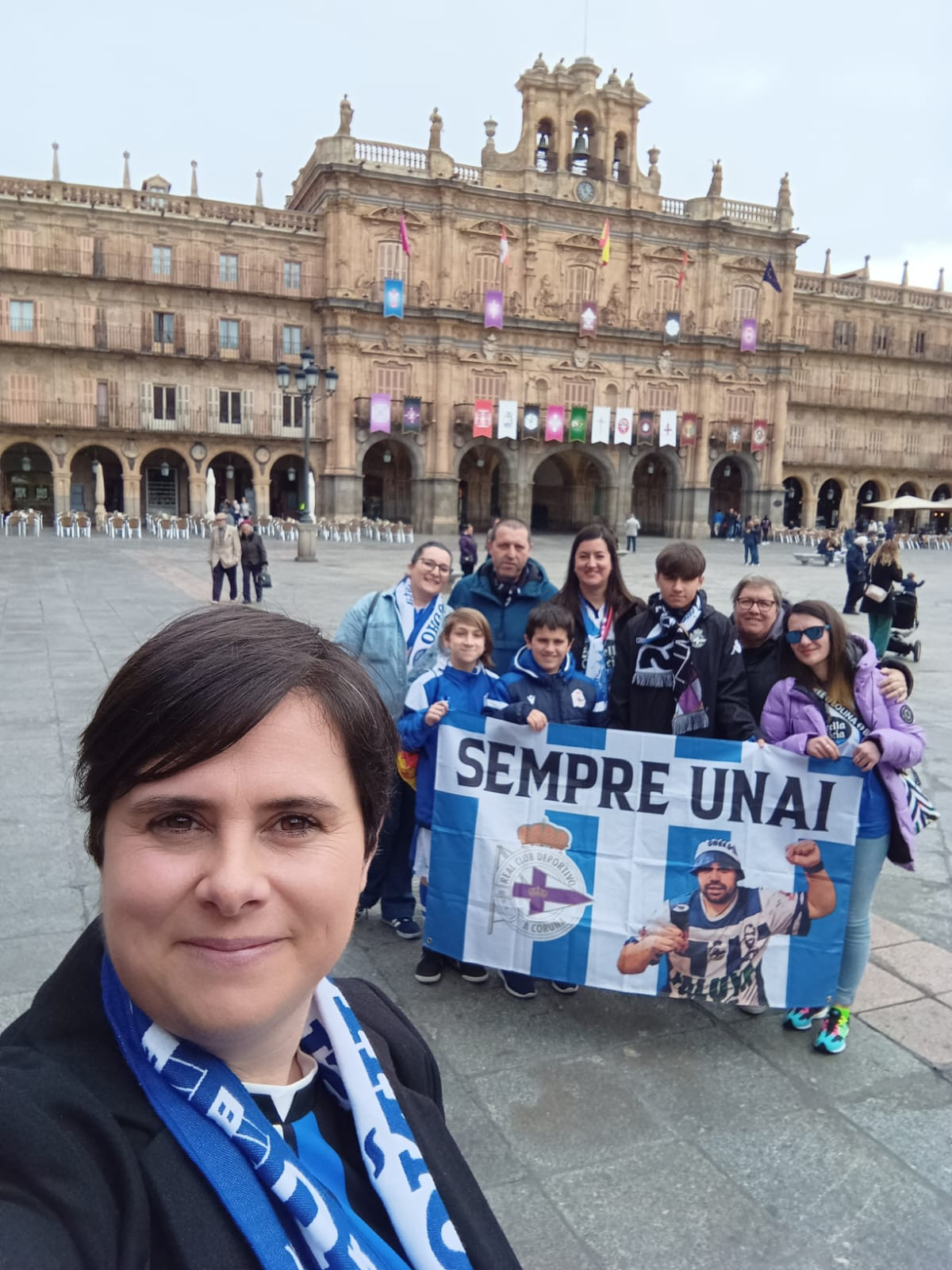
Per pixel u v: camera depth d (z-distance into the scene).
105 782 0.90
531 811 4.14
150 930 0.88
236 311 44.69
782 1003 3.88
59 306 42.38
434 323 46.47
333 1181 1.01
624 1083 3.53
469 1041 3.80
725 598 20.72
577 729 4.10
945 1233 2.79
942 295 59.28
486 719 4.18
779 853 3.94
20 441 42.88
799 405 56.19
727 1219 2.82
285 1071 1.04
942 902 5.27
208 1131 0.88
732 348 51.97
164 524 40.75
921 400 59.56
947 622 17.89
